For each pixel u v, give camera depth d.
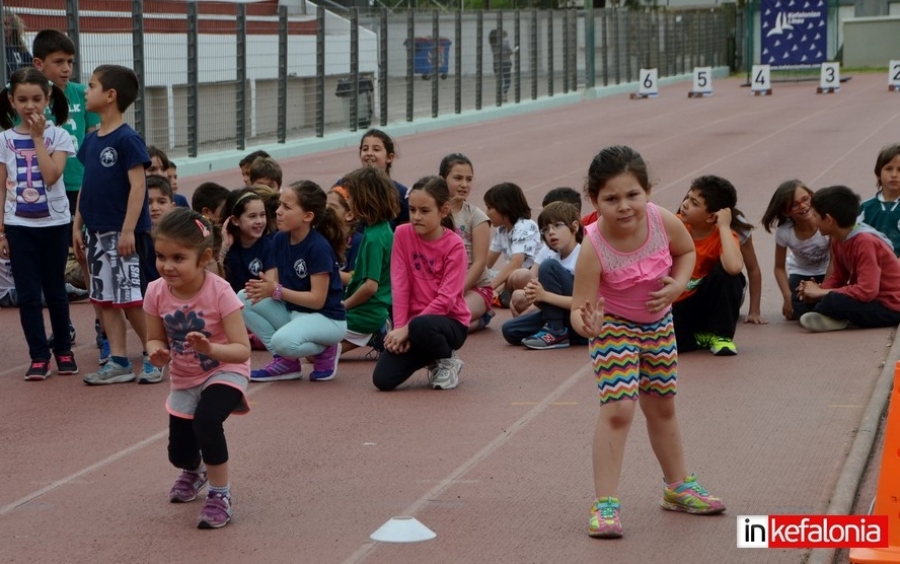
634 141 31.20
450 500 6.89
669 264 6.21
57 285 10.17
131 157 9.66
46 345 10.15
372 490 7.11
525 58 48.31
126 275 9.70
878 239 10.73
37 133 9.78
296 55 31.77
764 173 22.58
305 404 9.16
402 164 27.88
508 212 12.12
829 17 72.69
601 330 6.26
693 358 10.09
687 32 69.94
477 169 26.20
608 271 6.14
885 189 11.38
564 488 7.03
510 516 6.61
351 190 10.48
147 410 9.08
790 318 11.34
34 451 8.10
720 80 65.25
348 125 34.94
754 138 30.02
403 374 9.48
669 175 23.34
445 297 9.38
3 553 6.29
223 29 28.17
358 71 35.28
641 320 6.25
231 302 6.61
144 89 24.59
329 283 9.84
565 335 10.80
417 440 8.09
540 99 48.91
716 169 23.78
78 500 7.11
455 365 9.49
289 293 9.79
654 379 6.38
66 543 6.41
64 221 10.06
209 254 6.57
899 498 5.84
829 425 8.05
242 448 8.04
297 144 31.16
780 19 55.50
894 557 5.75
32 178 9.91
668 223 6.21
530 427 8.31
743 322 11.38
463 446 7.92
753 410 8.47
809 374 9.37
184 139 26.84
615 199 5.99
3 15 19.16
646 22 63.62
